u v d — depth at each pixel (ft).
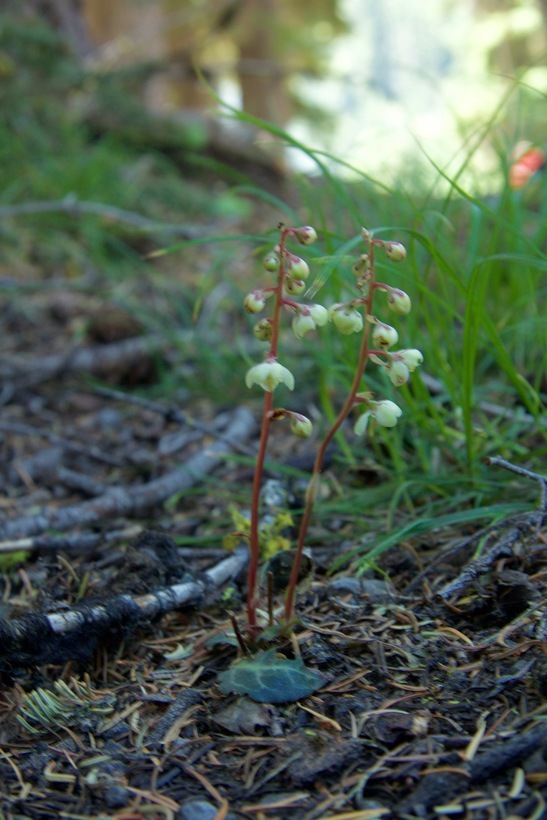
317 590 1.79
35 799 1.50
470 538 1.78
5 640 1.64
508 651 1.60
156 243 4.14
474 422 2.21
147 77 6.44
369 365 2.35
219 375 2.85
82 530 2.06
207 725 1.58
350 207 2.07
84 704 1.64
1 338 3.25
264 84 8.41
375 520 1.98
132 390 2.84
